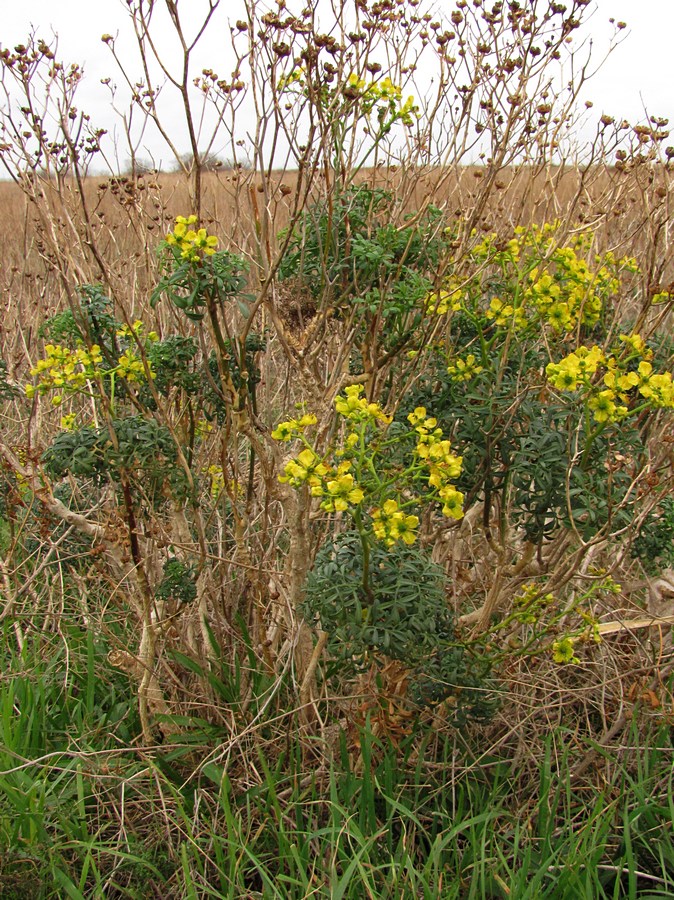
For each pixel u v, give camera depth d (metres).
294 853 2.00
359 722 2.44
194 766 2.55
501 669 2.52
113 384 2.46
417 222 2.40
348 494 1.79
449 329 2.51
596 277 2.37
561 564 2.66
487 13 2.33
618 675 2.49
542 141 2.62
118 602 3.27
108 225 3.63
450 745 2.55
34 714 2.58
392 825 2.34
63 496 3.29
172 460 2.42
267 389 3.00
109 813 2.32
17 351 4.04
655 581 3.15
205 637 2.83
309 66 1.90
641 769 2.30
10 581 3.11
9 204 8.52
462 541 3.11
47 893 2.08
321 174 2.42
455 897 1.95
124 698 2.89
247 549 2.74
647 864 2.18
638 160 2.73
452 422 2.38
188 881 1.92
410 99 2.18
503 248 2.39
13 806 2.26
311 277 2.42
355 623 1.87
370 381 2.59
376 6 2.14
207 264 2.04
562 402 2.19
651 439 2.79
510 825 2.29
